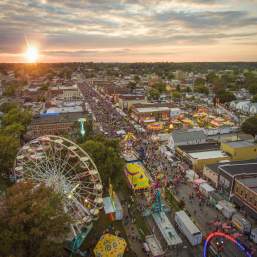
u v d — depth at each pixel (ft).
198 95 583.17
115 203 159.33
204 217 149.69
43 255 93.20
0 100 466.70
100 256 111.86
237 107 455.22
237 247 124.88
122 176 189.67
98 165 170.91
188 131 271.08
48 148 168.86
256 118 285.64
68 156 150.82
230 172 171.63
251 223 139.74
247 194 150.61
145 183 179.32
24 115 318.24
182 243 128.77
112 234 133.59
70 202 136.36
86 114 362.12
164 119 372.17
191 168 214.28
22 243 93.76
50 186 125.29
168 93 634.02
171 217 150.92
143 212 153.58
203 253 121.49
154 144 272.72
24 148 152.15
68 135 272.51
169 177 198.80
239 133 300.61
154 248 121.90
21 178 151.43
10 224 90.33
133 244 129.29
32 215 92.84
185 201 166.91
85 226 133.80
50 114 359.25
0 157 194.90
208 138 281.33
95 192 145.48
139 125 349.20
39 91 583.58
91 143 182.29
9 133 265.34
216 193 168.96
